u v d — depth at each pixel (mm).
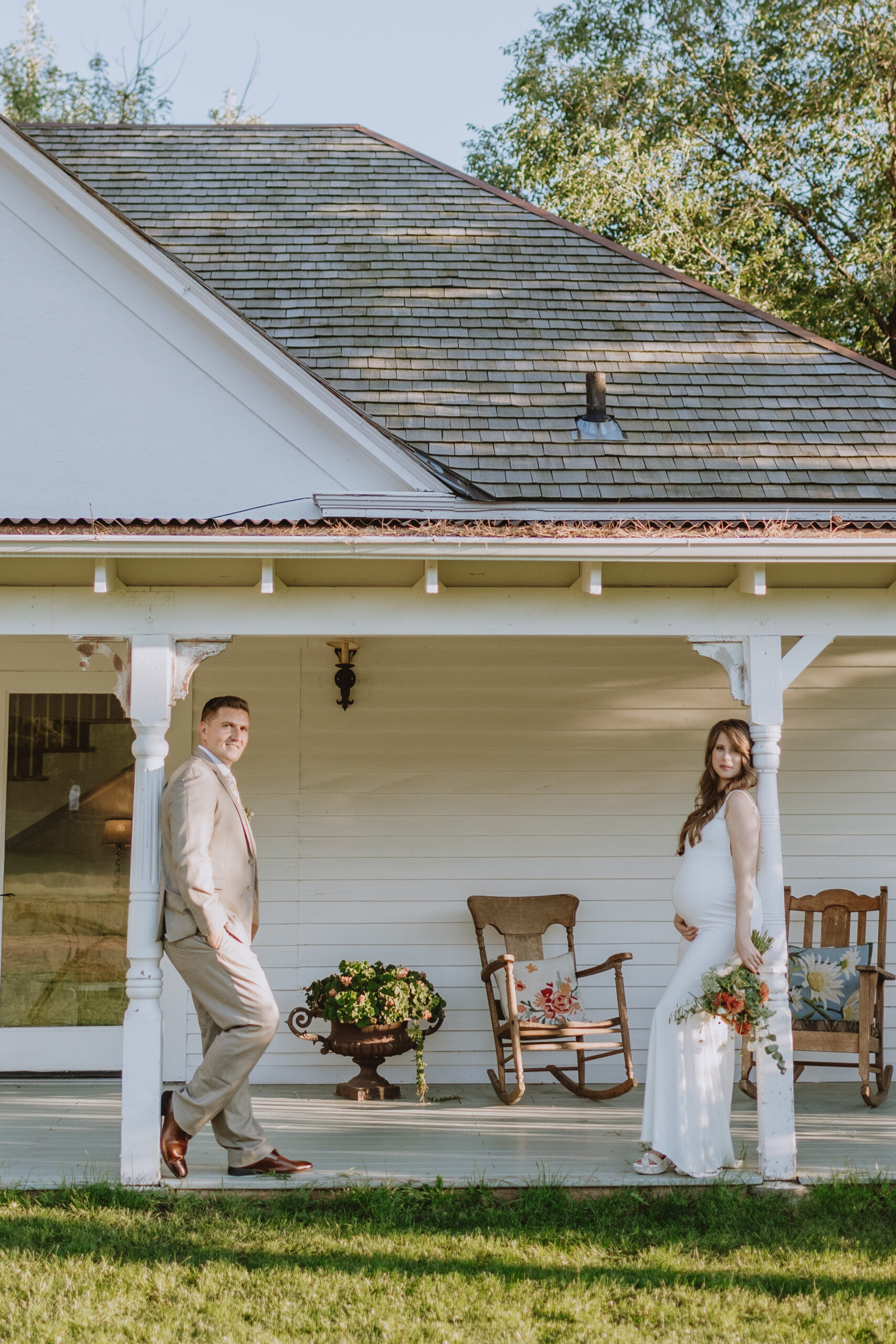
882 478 7770
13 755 7566
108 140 10680
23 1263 4363
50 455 7926
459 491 7535
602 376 8062
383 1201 4898
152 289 8016
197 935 4980
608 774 7754
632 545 5023
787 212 20734
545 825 7695
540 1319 4008
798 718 7832
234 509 7918
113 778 7602
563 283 9398
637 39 22312
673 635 5492
